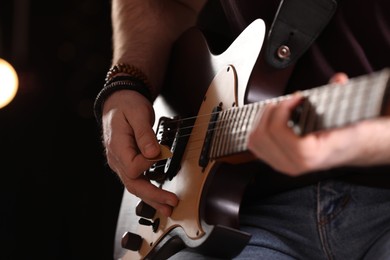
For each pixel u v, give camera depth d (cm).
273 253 174
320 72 173
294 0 169
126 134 196
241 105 171
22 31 429
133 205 219
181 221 178
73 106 433
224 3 194
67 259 414
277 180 175
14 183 415
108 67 436
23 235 409
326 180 171
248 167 169
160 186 194
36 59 429
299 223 175
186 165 183
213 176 170
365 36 171
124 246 202
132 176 190
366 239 170
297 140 126
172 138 195
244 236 163
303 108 130
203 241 165
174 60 219
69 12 436
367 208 169
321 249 173
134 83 210
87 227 420
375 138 128
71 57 435
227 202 171
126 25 235
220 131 167
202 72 199
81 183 424
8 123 420
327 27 173
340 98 124
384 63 170
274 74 172
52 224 415
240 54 180
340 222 170
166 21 233
